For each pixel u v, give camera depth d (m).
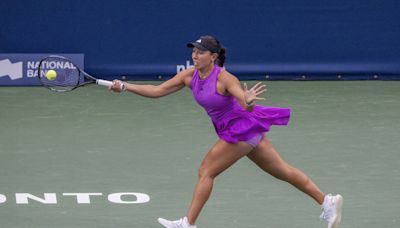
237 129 18.30
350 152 26.34
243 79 35.38
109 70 35.31
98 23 35.09
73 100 32.88
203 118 30.42
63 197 22.33
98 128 29.09
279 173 19.09
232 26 35.19
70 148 26.72
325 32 35.28
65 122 29.86
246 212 21.30
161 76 35.41
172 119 30.27
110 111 31.41
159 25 35.25
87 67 35.28
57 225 20.33
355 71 35.47
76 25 35.00
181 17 35.19
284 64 35.47
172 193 22.66
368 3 35.09
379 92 33.97
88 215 21.02
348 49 35.38
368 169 24.69
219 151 18.47
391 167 24.88
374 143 27.30
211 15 35.16
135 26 35.22
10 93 33.78
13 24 34.88
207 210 21.44
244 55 35.34
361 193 22.66
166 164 25.12
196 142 27.39
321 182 23.55
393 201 22.06
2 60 34.75
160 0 35.06
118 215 21.03
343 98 33.12
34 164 25.09
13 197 22.28
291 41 35.34
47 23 34.88
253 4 35.06
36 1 34.75
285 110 18.72
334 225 19.34
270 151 18.89
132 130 28.84
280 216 21.02
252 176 24.03
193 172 24.39
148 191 22.80
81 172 24.39
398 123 29.73
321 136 28.09
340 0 35.06
